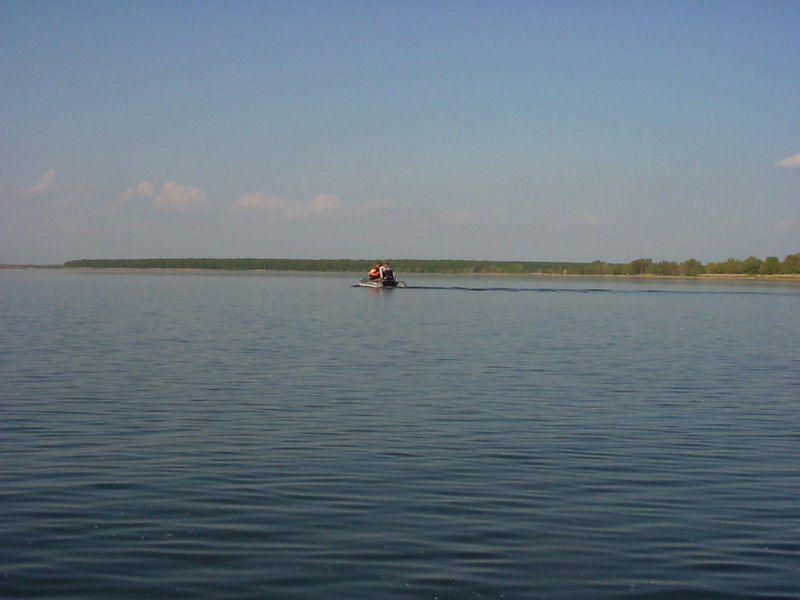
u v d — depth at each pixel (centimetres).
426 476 1744
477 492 1638
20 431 2114
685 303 9125
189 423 2236
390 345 4281
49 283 15062
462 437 2106
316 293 10988
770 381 3103
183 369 3259
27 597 1158
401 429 2192
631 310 7744
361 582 1218
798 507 1572
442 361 3612
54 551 1312
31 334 4634
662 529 1446
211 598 1162
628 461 1888
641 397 2723
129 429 2152
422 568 1269
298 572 1248
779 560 1317
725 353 4078
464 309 7588
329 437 2089
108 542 1351
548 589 1206
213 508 1520
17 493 1593
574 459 1898
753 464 1875
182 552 1315
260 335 4775
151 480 1689
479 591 1197
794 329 5650
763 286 16162
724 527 1460
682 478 1756
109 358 3569
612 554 1334
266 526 1430
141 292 10900
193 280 18188
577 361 3669
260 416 2342
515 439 2091
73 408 2422
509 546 1359
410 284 16550
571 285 16600
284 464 1823
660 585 1224
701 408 2534
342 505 1547
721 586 1223
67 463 1808
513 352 4006
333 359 3644
